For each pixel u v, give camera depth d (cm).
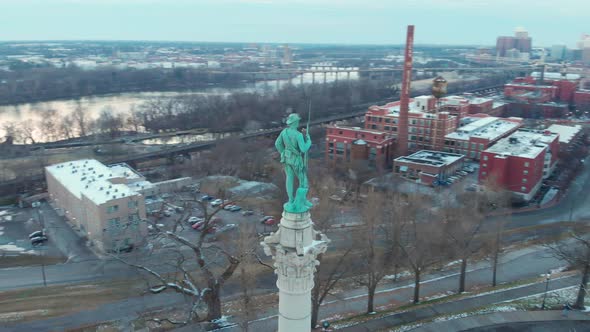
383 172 12962
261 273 7288
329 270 6956
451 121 15900
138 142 18112
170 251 8262
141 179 11850
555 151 13950
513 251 8269
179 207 10562
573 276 6894
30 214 10806
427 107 17150
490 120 17450
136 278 7319
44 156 14675
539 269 7519
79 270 7775
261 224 9712
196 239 8931
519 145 12662
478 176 12438
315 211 6788
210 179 12481
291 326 2283
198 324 5509
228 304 6212
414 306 6062
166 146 16700
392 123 15650
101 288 6988
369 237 5959
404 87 14638
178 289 5331
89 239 9131
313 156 15662
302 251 2150
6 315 6072
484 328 5469
